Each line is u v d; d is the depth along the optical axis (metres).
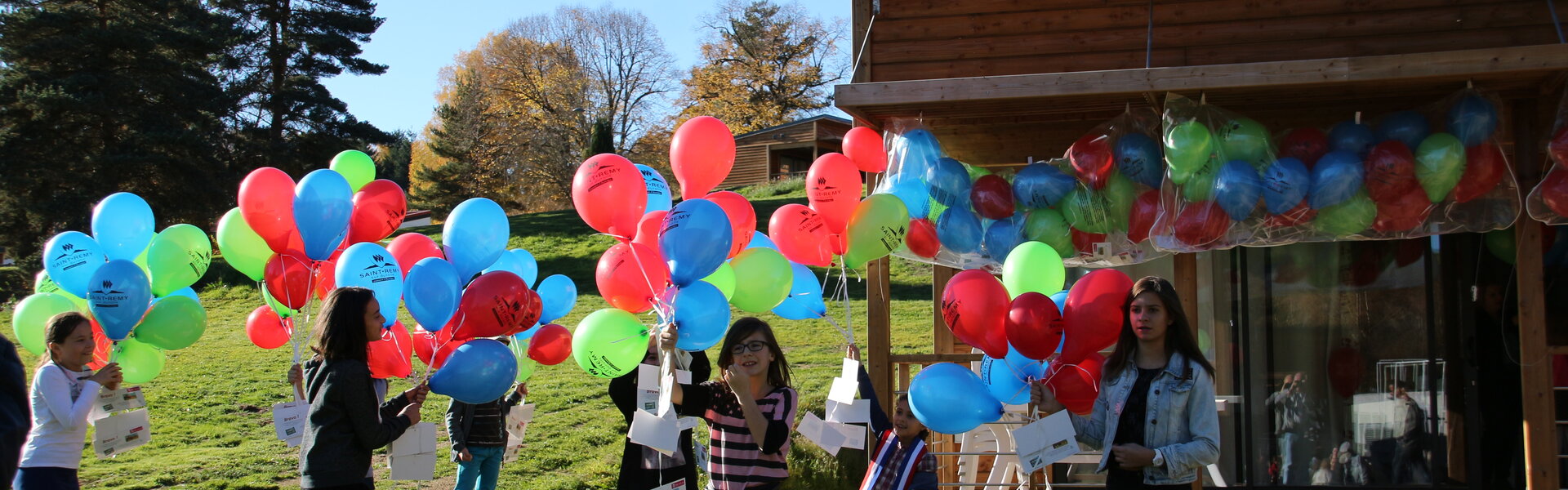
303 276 4.67
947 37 5.13
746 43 39.97
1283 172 4.33
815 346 11.93
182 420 8.89
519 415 5.49
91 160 17.95
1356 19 4.75
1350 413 5.46
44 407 4.27
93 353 4.78
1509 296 5.25
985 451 5.78
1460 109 4.27
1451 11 4.69
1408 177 4.29
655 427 3.74
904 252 4.96
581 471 7.42
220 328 13.62
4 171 17.56
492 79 39.88
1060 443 3.63
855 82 5.05
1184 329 3.43
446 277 4.15
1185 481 3.29
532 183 38.31
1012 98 4.53
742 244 4.38
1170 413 3.35
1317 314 5.55
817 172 4.49
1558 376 5.35
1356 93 4.59
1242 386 5.64
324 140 23.39
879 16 5.22
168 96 19.34
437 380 4.02
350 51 24.70
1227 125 4.44
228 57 22.14
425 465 4.11
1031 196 4.78
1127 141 4.68
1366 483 5.40
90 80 17.92
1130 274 6.21
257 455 7.74
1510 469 5.21
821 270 16.27
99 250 5.04
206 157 19.42
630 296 4.12
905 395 4.01
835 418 3.98
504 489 6.95
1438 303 5.38
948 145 5.85
